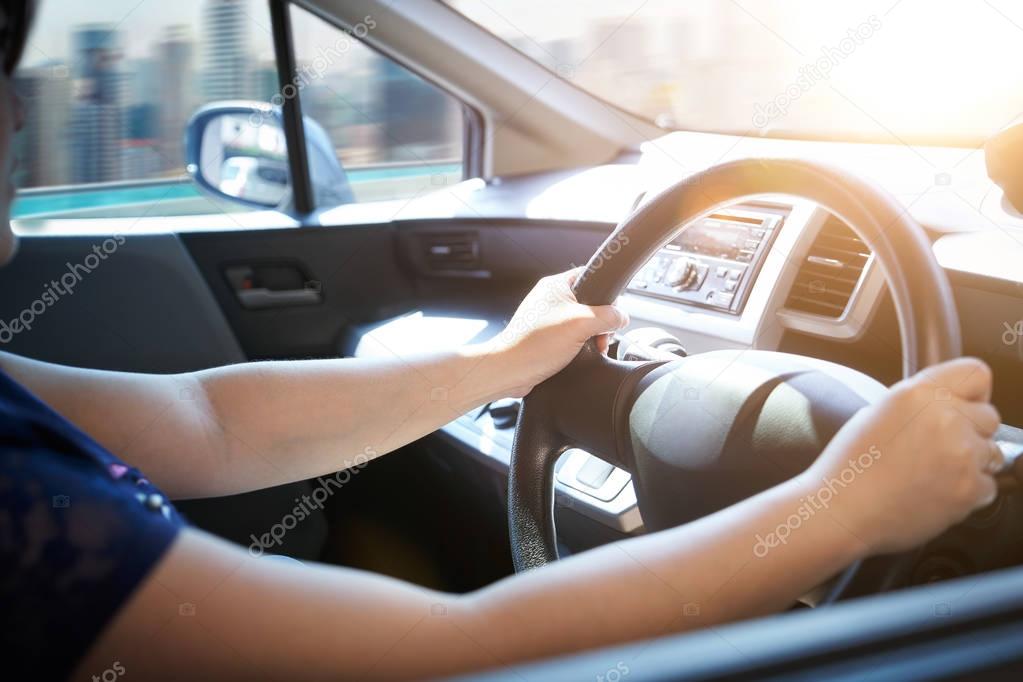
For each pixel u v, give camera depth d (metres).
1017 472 0.66
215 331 2.02
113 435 0.77
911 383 0.57
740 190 0.81
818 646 0.39
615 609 0.51
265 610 0.47
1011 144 1.06
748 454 0.76
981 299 1.21
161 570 0.46
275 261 2.07
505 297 2.13
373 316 2.20
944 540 0.79
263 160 2.14
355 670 0.47
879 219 0.70
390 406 0.90
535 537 0.92
